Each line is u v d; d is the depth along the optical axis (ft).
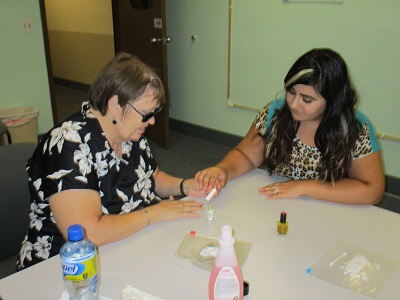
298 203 4.53
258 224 4.09
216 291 2.75
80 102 18.29
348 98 4.53
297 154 5.12
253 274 3.32
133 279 3.25
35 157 3.97
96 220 3.67
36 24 11.71
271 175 5.32
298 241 3.80
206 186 4.75
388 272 3.38
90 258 2.86
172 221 4.12
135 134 3.98
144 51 12.37
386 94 9.17
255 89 11.49
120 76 3.69
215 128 13.03
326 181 4.77
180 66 13.23
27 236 4.24
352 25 9.19
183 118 13.87
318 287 3.19
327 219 4.20
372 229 4.03
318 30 9.77
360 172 4.75
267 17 10.55
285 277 3.29
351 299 3.08
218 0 11.44
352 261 3.51
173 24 12.88
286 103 4.95
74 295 2.96
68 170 3.66
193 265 3.43
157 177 5.00
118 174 4.21
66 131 3.83
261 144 5.51
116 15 15.49
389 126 9.36
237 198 4.65
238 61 11.57
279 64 10.74
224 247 2.72
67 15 19.20
